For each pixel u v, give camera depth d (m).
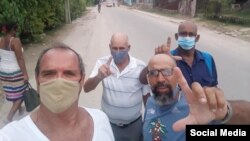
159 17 31.48
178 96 2.44
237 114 1.15
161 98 2.40
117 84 3.19
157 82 2.38
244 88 6.72
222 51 11.37
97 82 3.07
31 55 9.98
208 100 1.11
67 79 1.56
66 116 1.60
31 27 11.88
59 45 1.64
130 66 3.17
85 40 14.06
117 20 26.88
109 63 3.16
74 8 26.69
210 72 3.39
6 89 4.75
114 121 3.30
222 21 22.75
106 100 3.28
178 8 36.16
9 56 4.59
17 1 9.92
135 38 14.31
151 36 15.16
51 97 1.50
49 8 14.80
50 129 1.57
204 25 21.47
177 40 3.51
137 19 28.38
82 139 1.64
